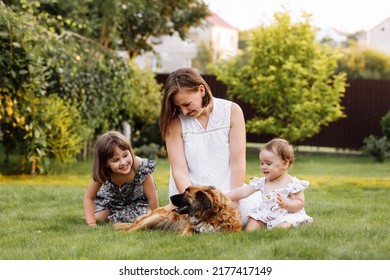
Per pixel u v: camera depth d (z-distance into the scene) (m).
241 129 4.70
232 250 3.65
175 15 16.50
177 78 4.46
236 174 4.62
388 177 10.34
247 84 15.05
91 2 12.55
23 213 5.70
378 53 30.78
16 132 9.93
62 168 11.16
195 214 4.09
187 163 4.68
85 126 10.96
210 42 39.00
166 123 4.60
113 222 5.25
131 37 16.28
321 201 6.44
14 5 10.23
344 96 16.05
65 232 4.58
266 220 4.44
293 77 14.28
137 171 5.12
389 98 15.85
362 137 15.98
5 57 8.51
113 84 11.34
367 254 3.53
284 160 4.47
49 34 9.41
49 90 10.52
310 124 14.16
